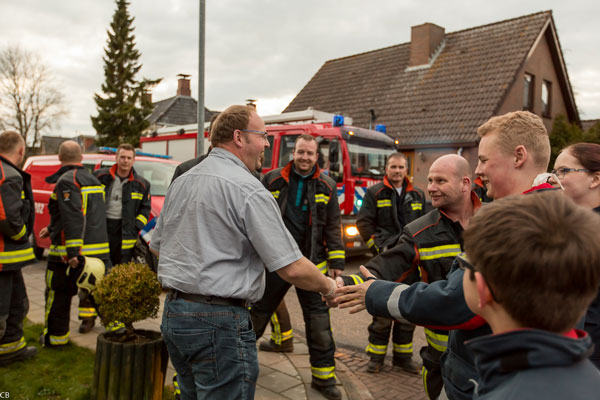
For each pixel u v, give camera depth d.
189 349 2.06
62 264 4.07
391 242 3.26
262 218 2.06
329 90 20.45
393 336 4.23
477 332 1.40
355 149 8.95
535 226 0.91
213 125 2.33
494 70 15.63
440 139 14.60
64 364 3.73
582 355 0.90
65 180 3.96
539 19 16.55
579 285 0.88
